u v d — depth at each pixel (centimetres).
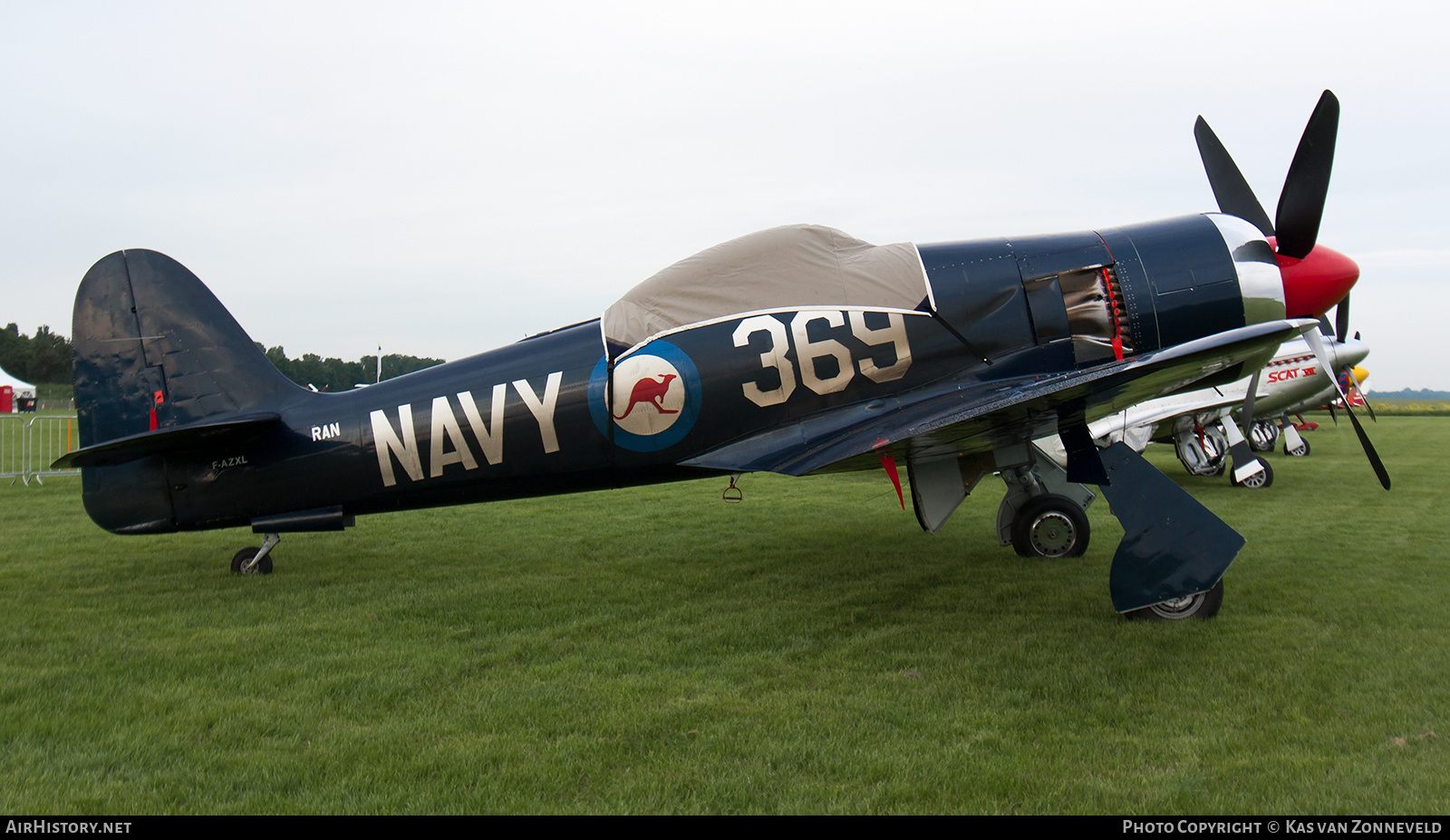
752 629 496
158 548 790
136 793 297
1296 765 305
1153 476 495
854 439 530
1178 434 1264
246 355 662
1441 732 333
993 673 409
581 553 759
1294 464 1484
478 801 288
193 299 667
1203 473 1251
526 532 872
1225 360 460
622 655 452
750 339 589
